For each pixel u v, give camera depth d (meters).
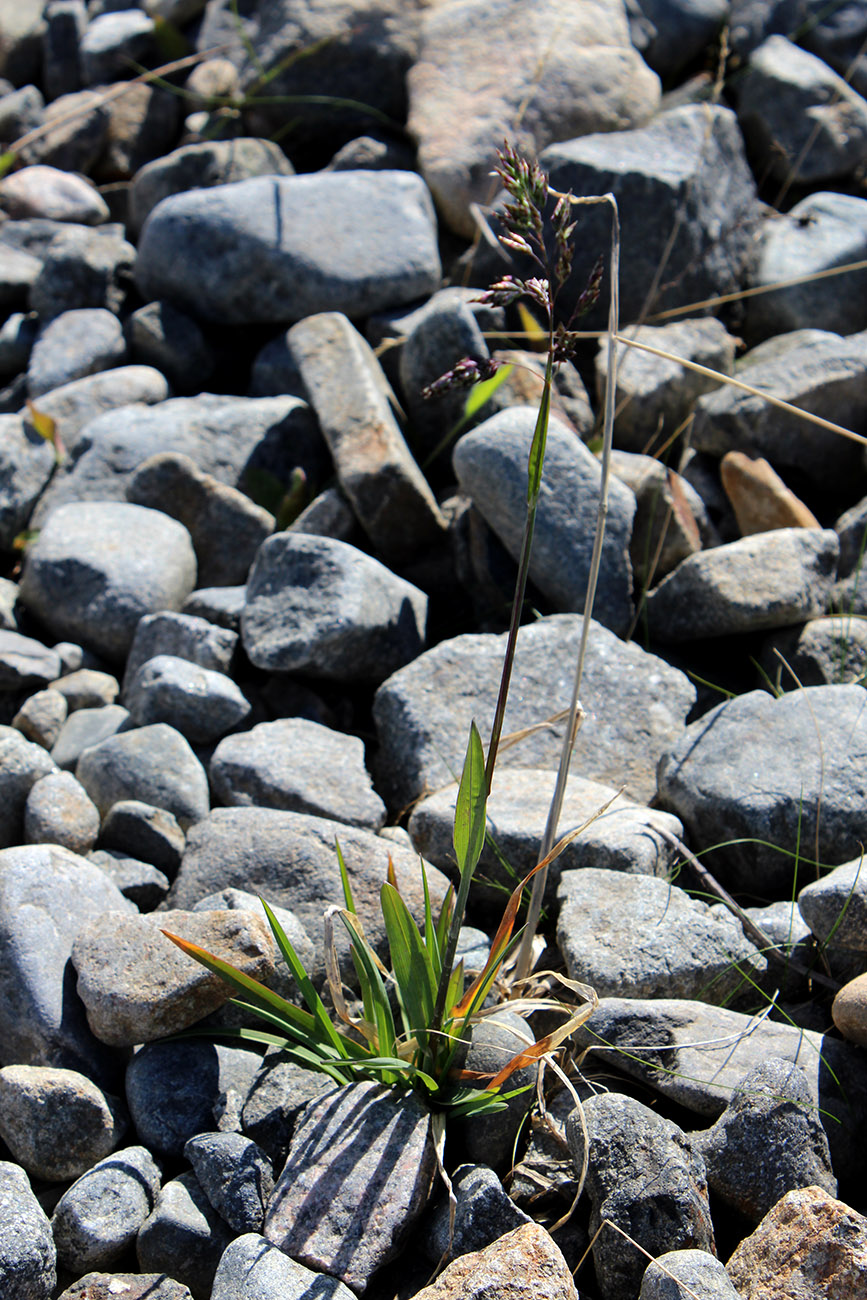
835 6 1.10
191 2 1.19
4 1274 0.59
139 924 0.63
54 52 1.22
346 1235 0.59
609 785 0.71
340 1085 0.62
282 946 0.61
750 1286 0.58
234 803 0.69
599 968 0.63
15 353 0.94
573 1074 0.63
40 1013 0.63
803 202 0.97
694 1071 0.61
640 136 0.92
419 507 0.77
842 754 0.68
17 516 0.81
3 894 0.64
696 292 0.89
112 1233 0.60
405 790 0.71
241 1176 0.60
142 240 0.91
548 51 0.92
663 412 0.82
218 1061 0.63
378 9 1.03
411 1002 0.61
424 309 0.87
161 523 0.78
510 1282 0.58
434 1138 0.60
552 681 0.72
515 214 0.57
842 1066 0.62
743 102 1.03
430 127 0.96
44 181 1.07
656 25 1.07
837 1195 0.60
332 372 0.80
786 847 0.67
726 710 0.70
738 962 0.64
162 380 0.87
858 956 0.64
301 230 0.87
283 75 1.03
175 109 1.15
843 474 0.80
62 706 0.74
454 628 0.77
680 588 0.74
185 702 0.72
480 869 0.67
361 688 0.75
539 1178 0.61
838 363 0.79
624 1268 0.59
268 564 0.74
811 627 0.74
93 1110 0.61
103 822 0.69
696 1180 0.59
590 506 0.75
